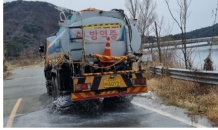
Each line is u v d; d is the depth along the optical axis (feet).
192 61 31.17
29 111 26.61
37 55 199.11
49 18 366.84
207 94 24.20
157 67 37.58
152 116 20.88
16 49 235.61
